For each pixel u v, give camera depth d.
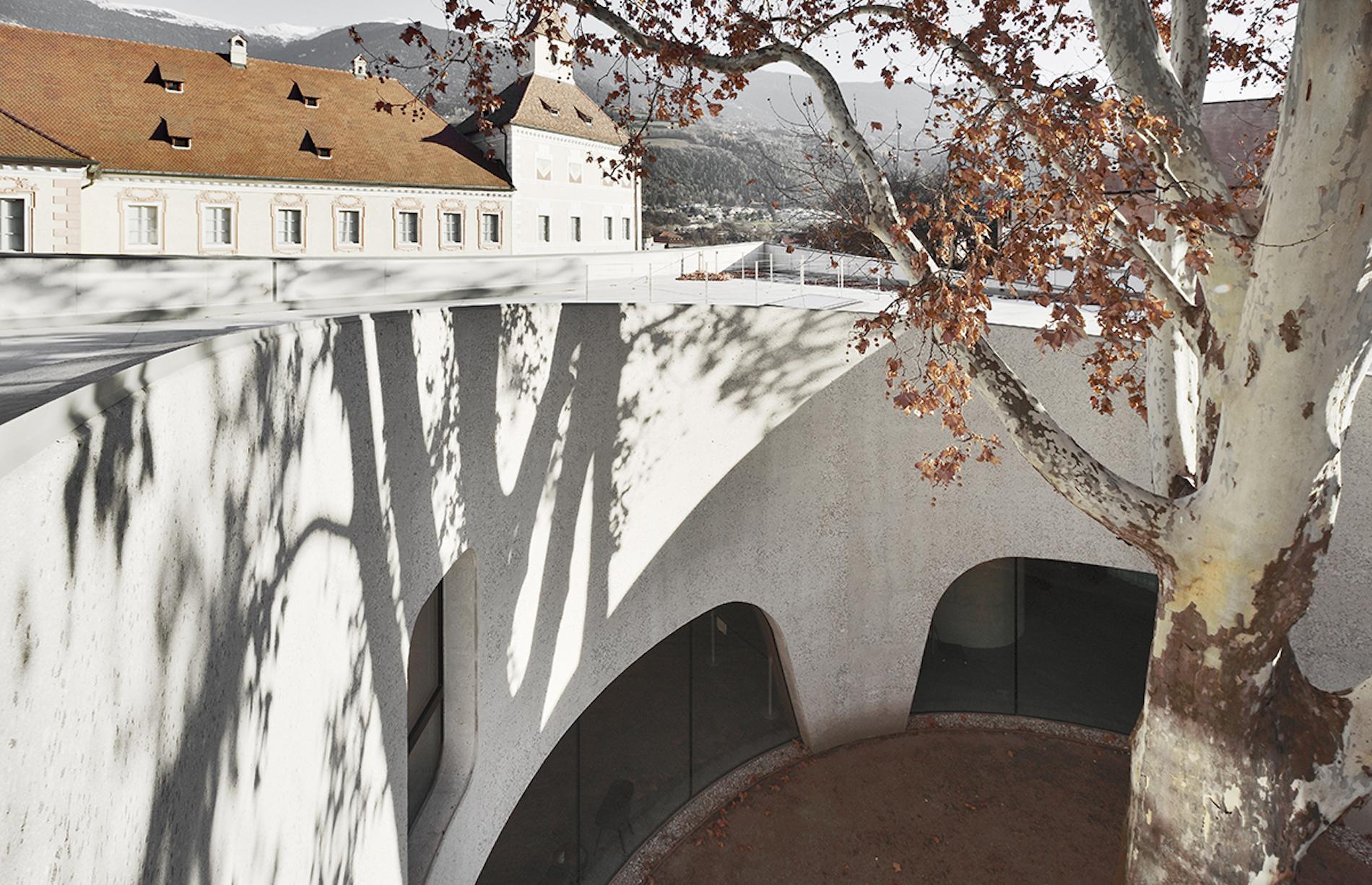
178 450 2.80
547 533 9.32
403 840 6.68
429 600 8.02
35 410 1.99
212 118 38.25
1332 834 12.14
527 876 10.72
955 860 12.02
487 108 9.54
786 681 14.50
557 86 49.69
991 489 14.38
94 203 33.38
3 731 1.75
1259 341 7.28
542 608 9.27
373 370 5.59
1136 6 7.46
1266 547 7.79
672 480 11.66
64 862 2.04
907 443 14.24
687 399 11.77
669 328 11.32
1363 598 11.72
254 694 3.66
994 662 15.88
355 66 45.28
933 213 8.34
